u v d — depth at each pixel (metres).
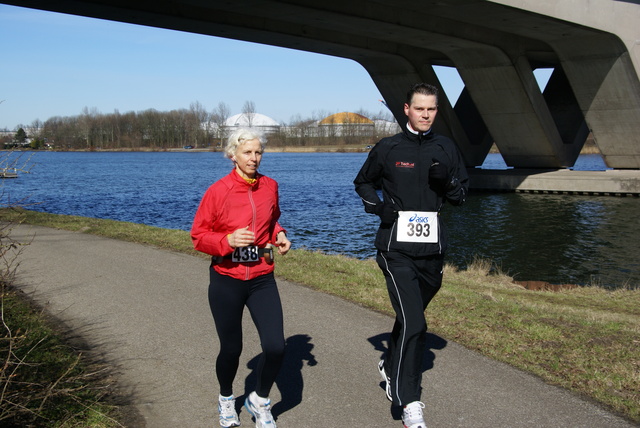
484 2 24.97
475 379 4.73
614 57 32.44
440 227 4.12
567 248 18.16
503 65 34.69
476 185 38.25
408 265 4.05
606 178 33.91
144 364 5.02
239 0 24.67
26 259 9.31
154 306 6.78
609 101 34.44
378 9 27.83
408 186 4.07
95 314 6.43
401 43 34.41
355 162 96.12
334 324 6.21
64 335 5.65
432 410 4.19
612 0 30.55
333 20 28.03
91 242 11.03
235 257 3.74
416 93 4.04
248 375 4.85
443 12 27.09
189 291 7.48
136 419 4.02
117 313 6.48
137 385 4.59
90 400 4.12
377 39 35.59
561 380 4.67
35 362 4.56
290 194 36.19
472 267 13.34
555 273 14.66
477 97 37.38
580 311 7.59
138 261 9.34
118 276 8.27
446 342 5.58
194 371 4.89
